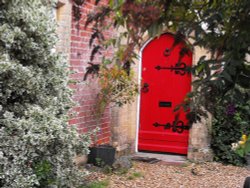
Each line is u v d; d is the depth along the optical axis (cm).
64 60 510
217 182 756
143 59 962
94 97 806
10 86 437
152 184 722
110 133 883
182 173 814
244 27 313
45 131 425
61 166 482
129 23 241
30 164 438
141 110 971
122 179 732
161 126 959
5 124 422
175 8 308
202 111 375
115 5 251
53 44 489
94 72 364
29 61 474
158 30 278
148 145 964
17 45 457
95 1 280
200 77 343
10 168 414
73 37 737
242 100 336
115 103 833
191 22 322
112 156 781
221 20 318
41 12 478
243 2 311
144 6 235
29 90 450
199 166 863
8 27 450
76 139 488
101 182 688
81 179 514
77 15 287
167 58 951
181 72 944
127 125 934
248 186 424
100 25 289
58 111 487
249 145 338
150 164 873
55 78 488
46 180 468
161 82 959
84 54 772
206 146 900
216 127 895
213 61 332
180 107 401
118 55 283
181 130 945
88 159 784
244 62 331
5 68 418
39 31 470
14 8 457
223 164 885
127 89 790
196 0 321
